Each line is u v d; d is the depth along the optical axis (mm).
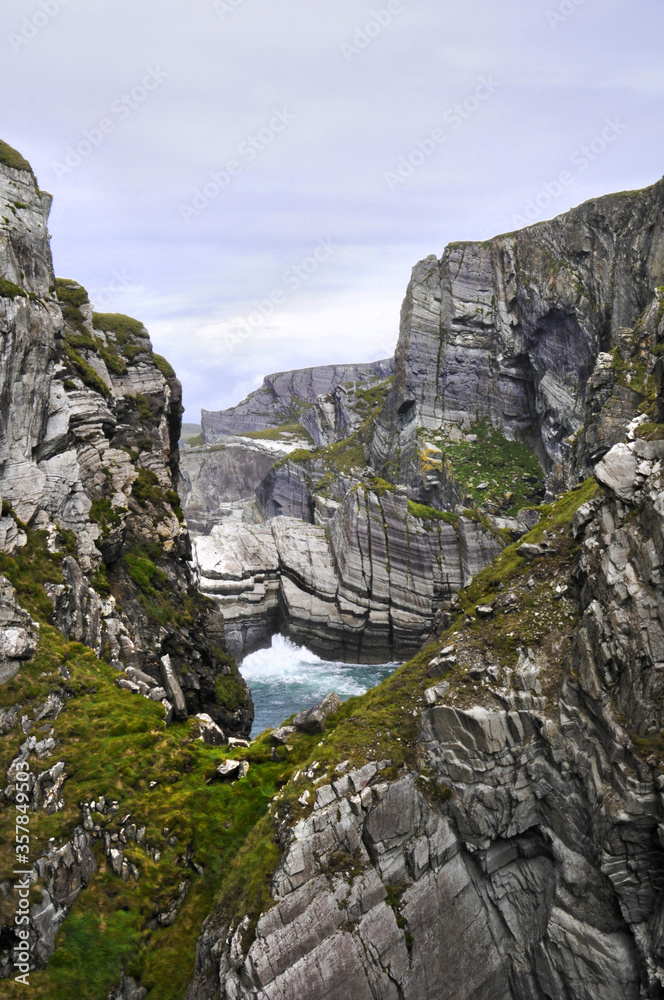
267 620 92000
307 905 23922
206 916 26875
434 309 125688
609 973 23641
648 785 22984
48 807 29359
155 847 28438
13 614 34812
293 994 22688
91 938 25922
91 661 36625
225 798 30312
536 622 28922
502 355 120562
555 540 31188
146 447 57938
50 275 46406
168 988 25328
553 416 111000
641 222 99125
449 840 26812
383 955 24297
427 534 91062
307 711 33969
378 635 88875
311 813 25344
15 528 38406
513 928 26750
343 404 181000
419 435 123062
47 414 43906
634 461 26781
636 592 24688
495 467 115062
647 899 23344
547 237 112562
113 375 57812
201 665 52062
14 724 31734
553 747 25797
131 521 52000
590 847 24859
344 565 90500
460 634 30562
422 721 28453
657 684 23688
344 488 129500
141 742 32156
